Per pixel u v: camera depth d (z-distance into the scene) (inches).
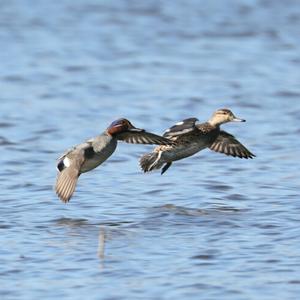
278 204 573.0
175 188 620.4
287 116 900.6
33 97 991.0
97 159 505.0
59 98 988.6
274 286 426.6
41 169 687.1
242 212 553.9
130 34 1369.3
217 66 1165.7
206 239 497.4
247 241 492.4
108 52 1250.6
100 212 557.0
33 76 1104.2
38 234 510.6
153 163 552.4
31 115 900.6
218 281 433.4
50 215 551.2
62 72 1128.2
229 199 589.3
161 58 1215.6
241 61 1195.3
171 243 490.3
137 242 493.0
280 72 1127.0
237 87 1040.8
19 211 561.0
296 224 523.5
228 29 1398.9
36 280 438.3
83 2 1587.1
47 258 468.4
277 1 1568.7
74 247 485.1
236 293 418.9
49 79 1090.1
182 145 550.9
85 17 1480.1
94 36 1350.9
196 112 925.2
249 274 442.3
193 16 1481.3
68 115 903.7
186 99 981.8
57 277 441.4
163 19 1465.3
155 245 487.2
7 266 457.1
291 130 835.4
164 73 1123.9
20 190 617.0
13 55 1226.0
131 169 682.2
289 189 616.1
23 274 446.6
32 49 1262.3
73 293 420.8
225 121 563.5
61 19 1461.6
